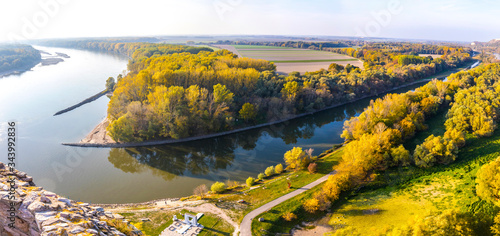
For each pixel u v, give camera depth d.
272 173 76.62
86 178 77.44
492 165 49.91
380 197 61.53
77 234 19.55
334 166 71.25
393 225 50.09
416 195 59.31
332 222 55.78
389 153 73.88
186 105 103.94
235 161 88.69
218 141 104.12
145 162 88.12
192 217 52.59
